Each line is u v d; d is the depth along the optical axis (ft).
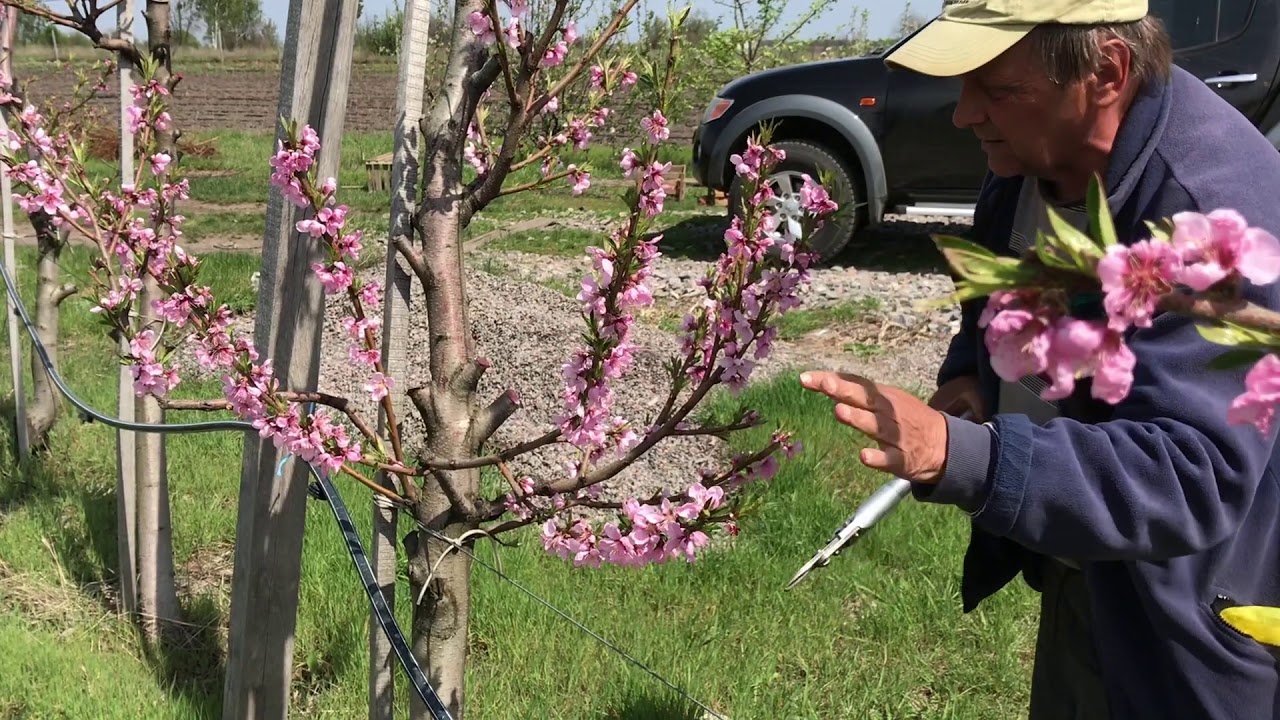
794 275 5.67
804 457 15.17
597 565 5.94
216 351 6.82
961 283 2.48
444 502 6.25
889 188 28.99
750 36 48.98
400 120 5.94
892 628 11.47
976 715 10.25
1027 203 6.75
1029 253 2.40
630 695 10.11
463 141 5.89
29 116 10.58
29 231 34.86
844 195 29.04
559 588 11.80
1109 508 4.54
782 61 52.13
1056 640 6.93
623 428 6.35
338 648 10.83
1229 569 5.65
